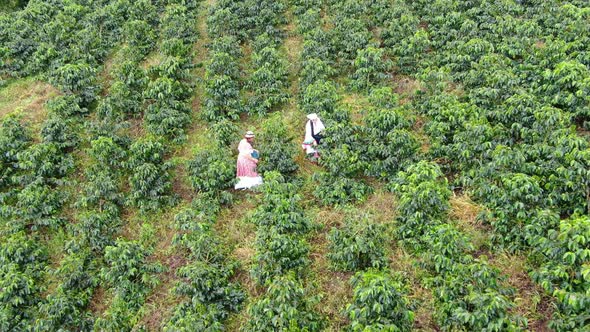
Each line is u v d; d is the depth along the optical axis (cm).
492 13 1567
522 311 833
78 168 1284
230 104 1420
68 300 932
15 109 1477
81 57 1612
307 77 1480
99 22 1788
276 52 1562
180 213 1063
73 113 1420
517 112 1129
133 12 1808
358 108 1383
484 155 1076
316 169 1245
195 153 1284
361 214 1035
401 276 916
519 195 930
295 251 952
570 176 931
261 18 1750
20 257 1016
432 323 839
